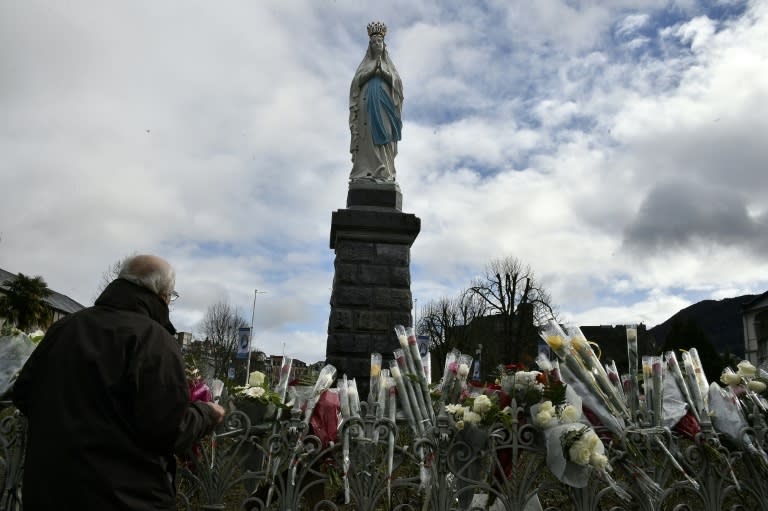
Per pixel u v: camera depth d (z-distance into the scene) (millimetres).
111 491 2113
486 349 34094
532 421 3561
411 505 3930
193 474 3455
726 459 3684
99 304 2545
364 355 9984
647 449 3641
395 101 11484
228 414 3549
